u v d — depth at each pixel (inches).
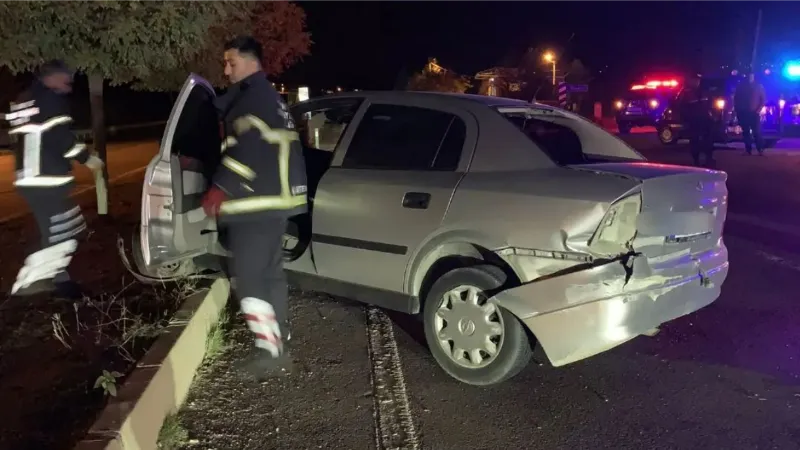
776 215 403.9
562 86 1064.2
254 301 175.8
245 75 170.6
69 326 187.2
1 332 183.0
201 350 182.2
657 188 164.1
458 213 174.1
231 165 167.2
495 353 169.9
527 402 168.2
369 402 165.5
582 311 158.6
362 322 219.6
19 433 133.6
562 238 159.8
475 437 151.6
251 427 151.6
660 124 874.1
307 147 232.5
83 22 246.5
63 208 213.5
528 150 174.1
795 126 782.5
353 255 194.4
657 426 157.9
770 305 244.1
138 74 296.0
